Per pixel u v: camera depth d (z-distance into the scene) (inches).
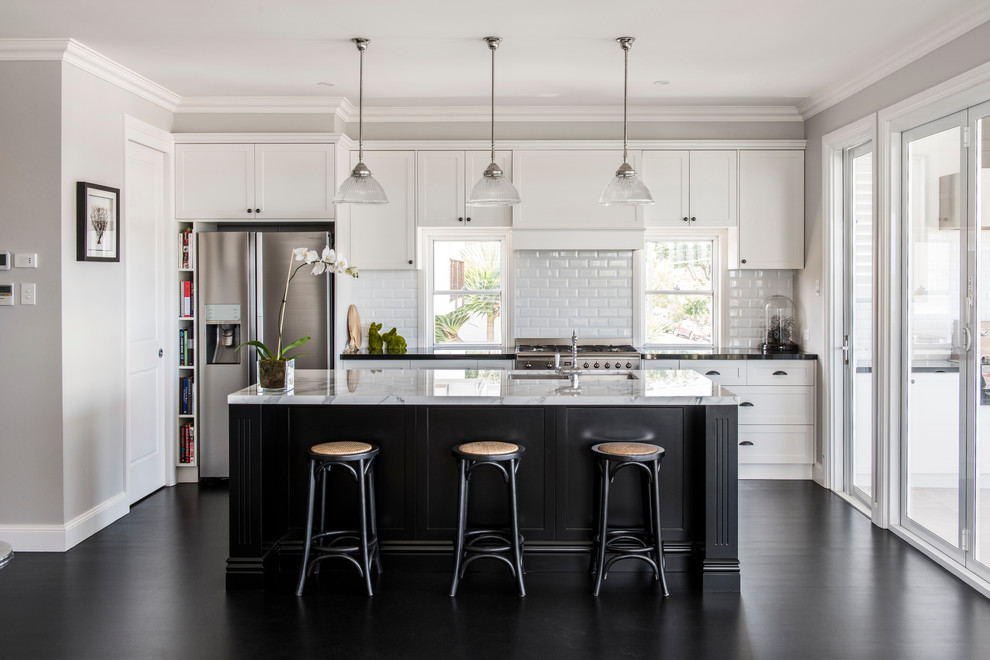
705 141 230.2
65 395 163.5
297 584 140.8
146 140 201.9
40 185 162.7
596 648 116.5
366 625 125.0
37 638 120.3
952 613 128.7
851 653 114.2
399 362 225.3
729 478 139.3
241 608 132.1
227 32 161.3
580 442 148.6
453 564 140.0
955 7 144.6
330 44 170.2
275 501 148.6
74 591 139.8
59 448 162.7
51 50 161.6
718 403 138.0
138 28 157.9
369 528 147.6
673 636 120.6
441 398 138.2
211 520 183.5
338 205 218.7
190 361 222.4
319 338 217.5
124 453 188.5
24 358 162.7
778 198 231.0
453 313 251.1
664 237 247.9
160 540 168.7
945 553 153.9
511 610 131.0
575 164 231.9
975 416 143.9
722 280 245.9
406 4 145.7
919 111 161.3
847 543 165.8
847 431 208.1
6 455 163.5
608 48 172.9
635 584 142.9
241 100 218.1
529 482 148.7
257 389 146.9
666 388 148.0
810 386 221.9
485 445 138.6
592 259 245.9
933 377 159.2
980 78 138.9
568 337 246.5
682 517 147.9
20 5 144.4
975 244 144.0
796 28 158.2
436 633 121.9
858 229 201.6
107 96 182.2
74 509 167.3
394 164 233.3
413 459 149.3
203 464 221.0
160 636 121.0
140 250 203.5
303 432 149.9
